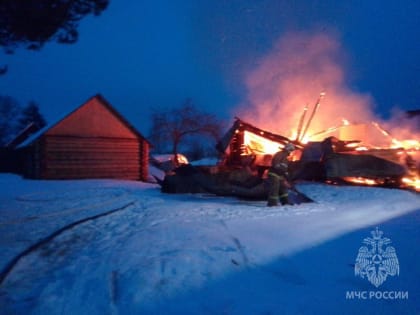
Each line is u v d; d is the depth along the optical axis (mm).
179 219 7777
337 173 12750
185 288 4254
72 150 20984
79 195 13055
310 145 14008
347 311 3580
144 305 3961
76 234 7281
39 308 4098
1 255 5992
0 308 4191
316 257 4957
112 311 3883
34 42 8562
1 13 7695
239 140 16766
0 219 8742
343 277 4340
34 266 5547
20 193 13867
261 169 14320
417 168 12867
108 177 21906
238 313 3668
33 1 7707
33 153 20688
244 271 4637
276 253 5172
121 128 22422
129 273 4711
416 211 7402
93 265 5246
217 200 10609
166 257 5090
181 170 13008
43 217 9078
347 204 8766
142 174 22859
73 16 8477
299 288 4152
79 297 4289
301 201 9500
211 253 5195
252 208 8797
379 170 12539
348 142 14102
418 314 3449
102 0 8352
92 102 21594
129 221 8148
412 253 4816
